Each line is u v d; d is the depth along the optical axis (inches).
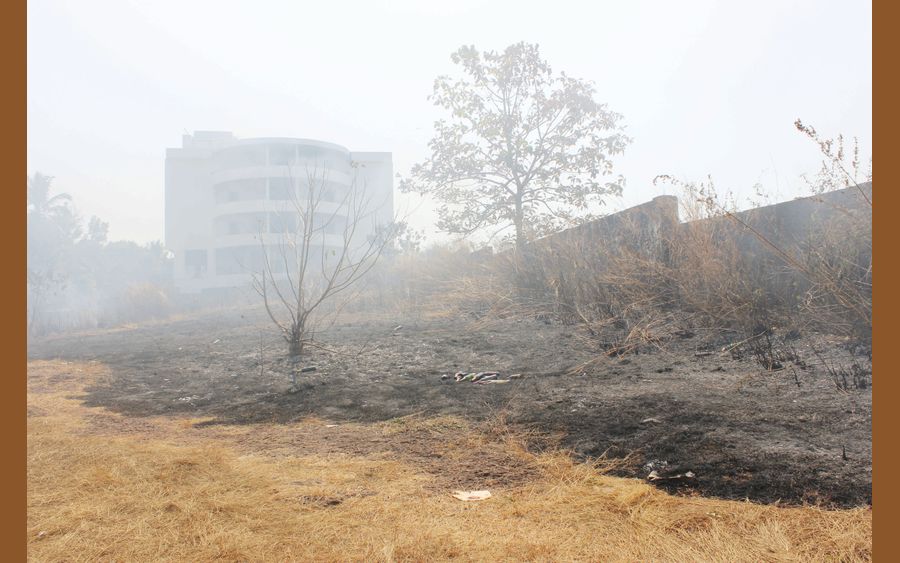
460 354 251.9
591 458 115.2
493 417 151.6
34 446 136.0
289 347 279.7
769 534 76.1
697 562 70.5
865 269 174.2
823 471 94.7
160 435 151.2
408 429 146.6
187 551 78.3
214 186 1396.4
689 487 95.9
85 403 200.7
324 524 86.7
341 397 191.5
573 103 519.5
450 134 543.2
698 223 247.4
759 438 114.5
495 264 407.2
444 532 82.4
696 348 208.5
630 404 150.9
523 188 529.7
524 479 105.6
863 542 71.4
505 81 522.9
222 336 382.3
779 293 213.2
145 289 714.2
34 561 75.5
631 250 284.0
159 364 287.1
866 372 146.4
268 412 178.2
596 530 82.0
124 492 102.3
